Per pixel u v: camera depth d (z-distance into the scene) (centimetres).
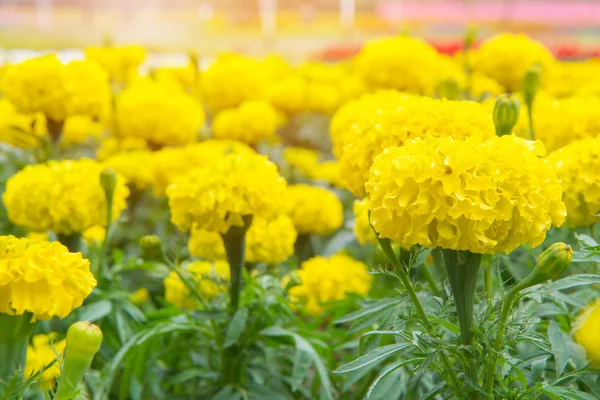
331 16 461
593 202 71
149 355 78
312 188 107
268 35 420
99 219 83
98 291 81
